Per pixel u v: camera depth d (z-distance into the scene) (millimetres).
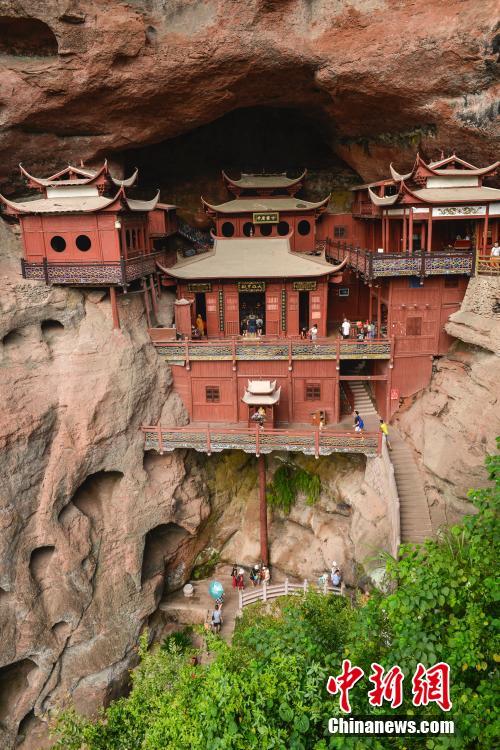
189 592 29672
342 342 28234
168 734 11914
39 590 24891
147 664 16719
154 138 32125
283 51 26609
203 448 27516
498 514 11797
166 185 39188
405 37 24500
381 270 26594
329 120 33281
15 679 25703
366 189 35625
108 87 27281
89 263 26797
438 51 24141
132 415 27516
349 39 25594
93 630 25891
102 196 27828
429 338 28188
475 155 27734
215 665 11828
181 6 25500
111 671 26031
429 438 25203
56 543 25141
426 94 26062
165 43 26141
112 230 26984
